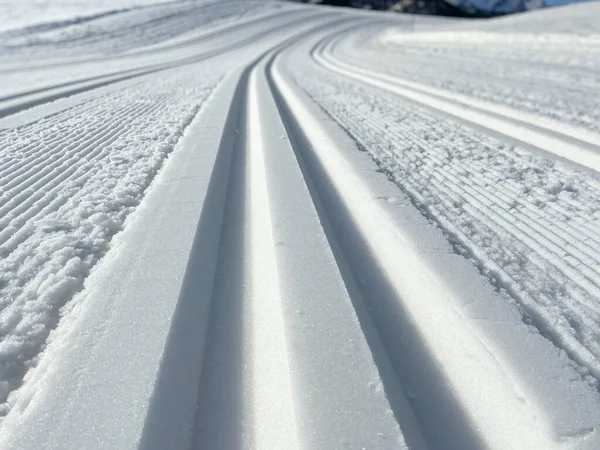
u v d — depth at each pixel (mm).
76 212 2633
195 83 8406
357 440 1268
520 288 2000
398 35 21031
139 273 2029
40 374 1511
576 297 1965
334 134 4383
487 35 14961
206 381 1554
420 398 1489
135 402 1370
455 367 1606
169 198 2840
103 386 1430
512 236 2459
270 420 1395
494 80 8078
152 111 5535
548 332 1740
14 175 3227
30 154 3734
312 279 2000
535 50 12133
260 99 6391
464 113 5457
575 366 1559
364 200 2869
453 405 1470
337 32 26828
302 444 1253
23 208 2686
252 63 13398
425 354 1674
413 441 1330
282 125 4715
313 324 1722
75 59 15727
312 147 4094
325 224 2598
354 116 5301
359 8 45688
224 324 1825
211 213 2693
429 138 4328
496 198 2934
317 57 15211
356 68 11273
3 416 1375
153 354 1556
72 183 3068
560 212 2736
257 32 26109
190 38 23172
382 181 3146
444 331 1758
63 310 1839
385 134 4473
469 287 1959
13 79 9477
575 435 1287
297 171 3330
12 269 2082
